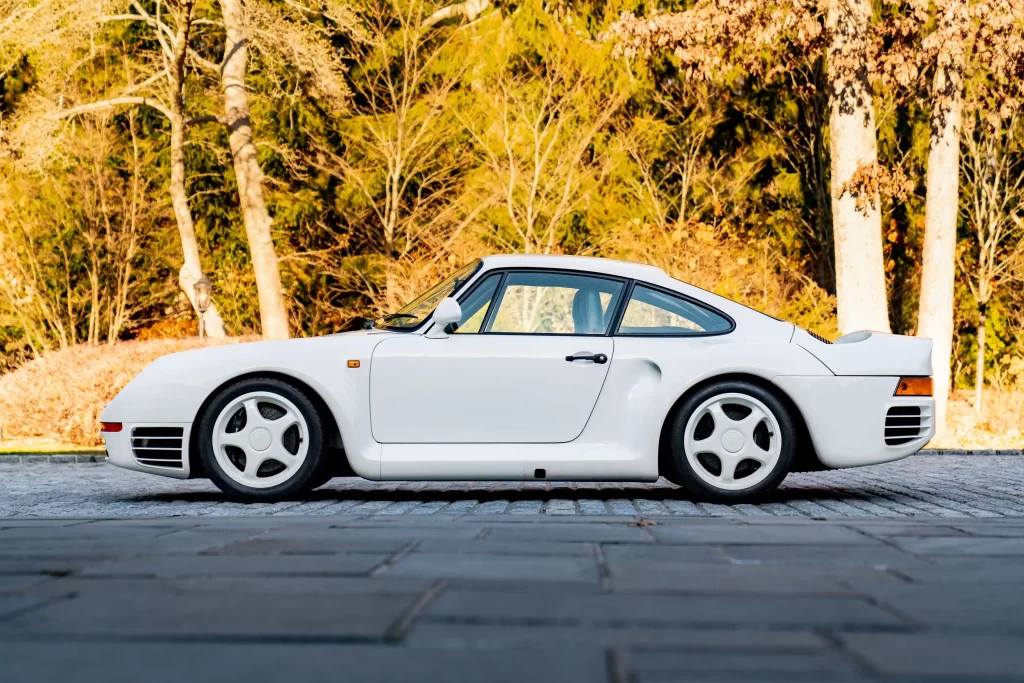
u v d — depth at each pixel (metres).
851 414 6.01
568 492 6.87
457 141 21.95
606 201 21.34
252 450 6.08
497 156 20.95
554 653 2.33
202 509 5.80
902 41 13.27
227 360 6.07
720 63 13.86
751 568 3.49
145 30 21.73
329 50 19.41
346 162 22.69
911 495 6.68
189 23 18.05
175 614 2.74
